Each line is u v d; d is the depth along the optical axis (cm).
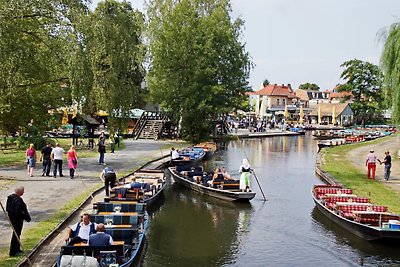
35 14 2342
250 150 4847
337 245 1546
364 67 9619
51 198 1852
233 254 1446
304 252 1474
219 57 5156
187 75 4862
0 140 4312
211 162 3744
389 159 2608
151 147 4297
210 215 1934
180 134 5275
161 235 1636
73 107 3441
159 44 4838
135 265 1284
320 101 13525
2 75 2023
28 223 1473
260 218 1897
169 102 4900
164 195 2311
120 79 3294
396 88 2870
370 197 2095
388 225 1498
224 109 4991
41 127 3588
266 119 9394
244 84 5597
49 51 2502
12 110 2936
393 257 1430
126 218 1432
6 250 1202
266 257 1427
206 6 5578
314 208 2080
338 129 8719
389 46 2958
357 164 3450
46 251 1230
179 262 1360
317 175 3105
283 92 11575
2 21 2019
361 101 9806
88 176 2439
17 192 1177
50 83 3177
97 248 1098
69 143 4350
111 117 3444
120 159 3284
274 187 2612
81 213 1653
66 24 2444
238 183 2262
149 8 5309
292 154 4494
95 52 2622
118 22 3234
